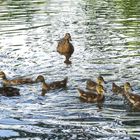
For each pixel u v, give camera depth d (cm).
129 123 1919
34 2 4562
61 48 2897
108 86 2278
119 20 3644
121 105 2086
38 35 3262
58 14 3956
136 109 2047
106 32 3281
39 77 2361
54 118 1969
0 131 1875
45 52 2891
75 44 3017
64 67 2589
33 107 2070
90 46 2959
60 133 1847
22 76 2445
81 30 3366
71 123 1923
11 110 2044
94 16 3834
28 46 3005
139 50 2836
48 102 2119
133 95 2103
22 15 3909
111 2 4559
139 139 1789
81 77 2412
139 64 2581
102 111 2028
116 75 2417
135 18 3700
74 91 2241
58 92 2234
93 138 1802
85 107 2067
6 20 3716
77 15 3906
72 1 4675
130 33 3231
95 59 2697
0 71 2398
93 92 2206
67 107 2064
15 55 2819
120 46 2927
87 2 4606
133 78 2373
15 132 1867
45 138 1812
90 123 1920
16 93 2214
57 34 3284
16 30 3397
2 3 4538
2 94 2206
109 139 1792
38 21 3684
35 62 2689
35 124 1923
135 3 4444
